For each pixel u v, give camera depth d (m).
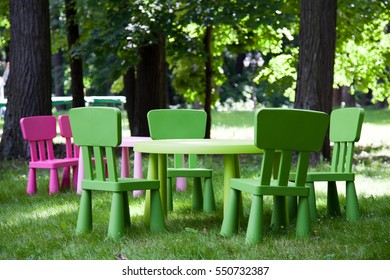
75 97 18.42
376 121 33.34
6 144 14.52
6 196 9.91
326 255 5.62
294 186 6.29
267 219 7.58
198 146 6.59
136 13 15.88
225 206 6.89
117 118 6.42
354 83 20.55
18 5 14.47
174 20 15.89
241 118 37.44
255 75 20.03
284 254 5.70
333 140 8.03
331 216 7.76
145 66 17.03
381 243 6.06
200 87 21.44
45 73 14.57
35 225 7.35
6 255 6.01
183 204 8.70
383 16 19.05
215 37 20.80
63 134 10.59
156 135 8.57
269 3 15.60
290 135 6.15
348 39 19.08
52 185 10.02
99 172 6.67
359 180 11.29
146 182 6.69
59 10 20.95
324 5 14.06
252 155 16.70
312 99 14.07
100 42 16.17
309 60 14.10
